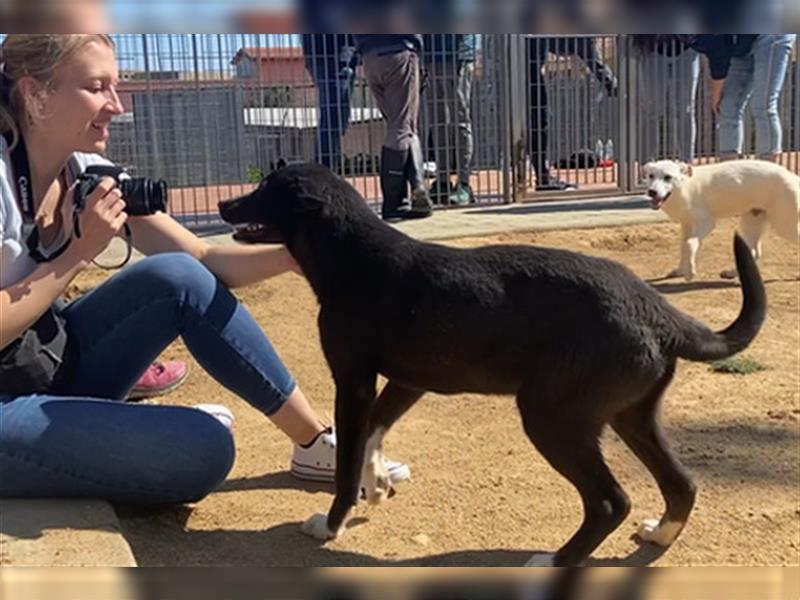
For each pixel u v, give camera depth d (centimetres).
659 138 1073
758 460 396
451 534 343
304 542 337
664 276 722
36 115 326
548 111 1045
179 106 947
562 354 298
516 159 1027
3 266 321
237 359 362
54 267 318
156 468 330
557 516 355
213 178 966
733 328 312
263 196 351
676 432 425
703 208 698
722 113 990
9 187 322
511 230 855
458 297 311
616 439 416
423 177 954
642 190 1070
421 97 966
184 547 331
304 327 618
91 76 328
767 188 695
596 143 1072
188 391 500
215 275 382
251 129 970
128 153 942
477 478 387
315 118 972
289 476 392
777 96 972
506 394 318
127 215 338
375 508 363
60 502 331
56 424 320
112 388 364
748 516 351
